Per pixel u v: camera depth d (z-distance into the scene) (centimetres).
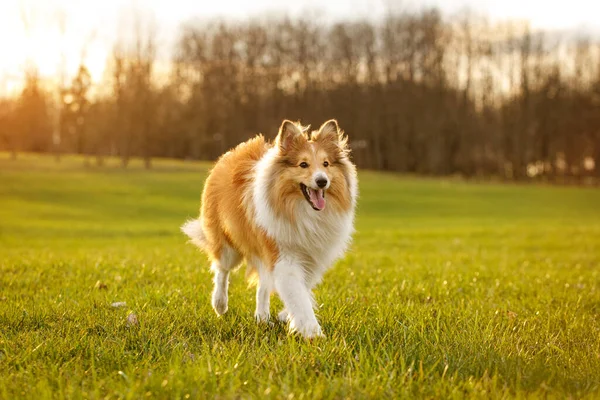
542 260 1598
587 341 582
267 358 484
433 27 7462
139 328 578
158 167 6247
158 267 1077
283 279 584
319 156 598
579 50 7369
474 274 1102
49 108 6944
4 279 898
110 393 409
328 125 631
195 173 5906
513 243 2195
